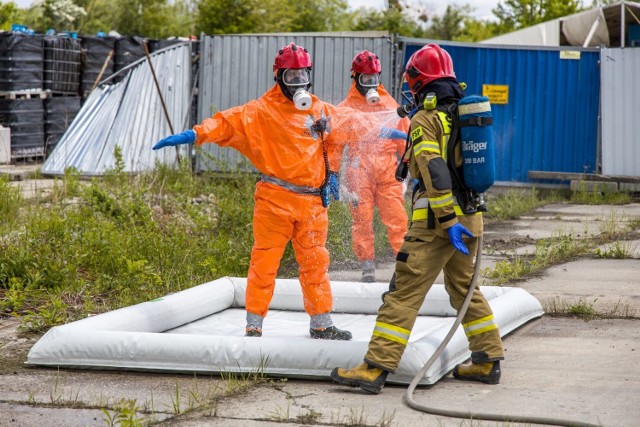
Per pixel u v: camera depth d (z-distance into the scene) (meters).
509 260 16.42
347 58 25.94
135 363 9.04
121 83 27.61
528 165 27.81
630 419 7.24
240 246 15.94
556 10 72.88
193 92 27.45
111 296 13.03
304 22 93.19
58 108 33.38
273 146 9.73
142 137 26.95
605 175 27.11
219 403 7.93
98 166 26.52
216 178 22.83
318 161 9.88
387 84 25.77
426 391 8.27
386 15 76.94
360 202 13.60
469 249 8.38
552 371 8.89
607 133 27.47
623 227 20.52
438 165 7.73
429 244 8.05
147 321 10.34
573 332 10.68
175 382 8.70
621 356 9.45
